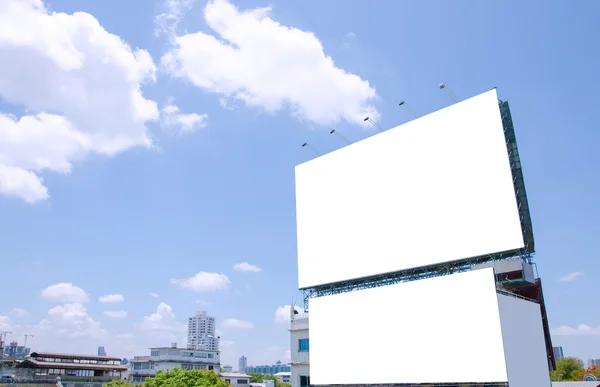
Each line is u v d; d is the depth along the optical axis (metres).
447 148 47.81
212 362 119.44
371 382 47.25
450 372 40.91
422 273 48.50
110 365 100.56
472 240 44.09
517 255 42.69
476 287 40.75
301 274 59.78
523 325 41.75
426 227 47.88
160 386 62.94
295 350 61.56
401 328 45.81
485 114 45.59
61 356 96.44
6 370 87.06
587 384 65.38
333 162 59.19
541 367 42.31
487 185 44.06
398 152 52.12
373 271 51.69
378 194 53.09
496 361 38.06
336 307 52.97
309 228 60.25
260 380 166.62
